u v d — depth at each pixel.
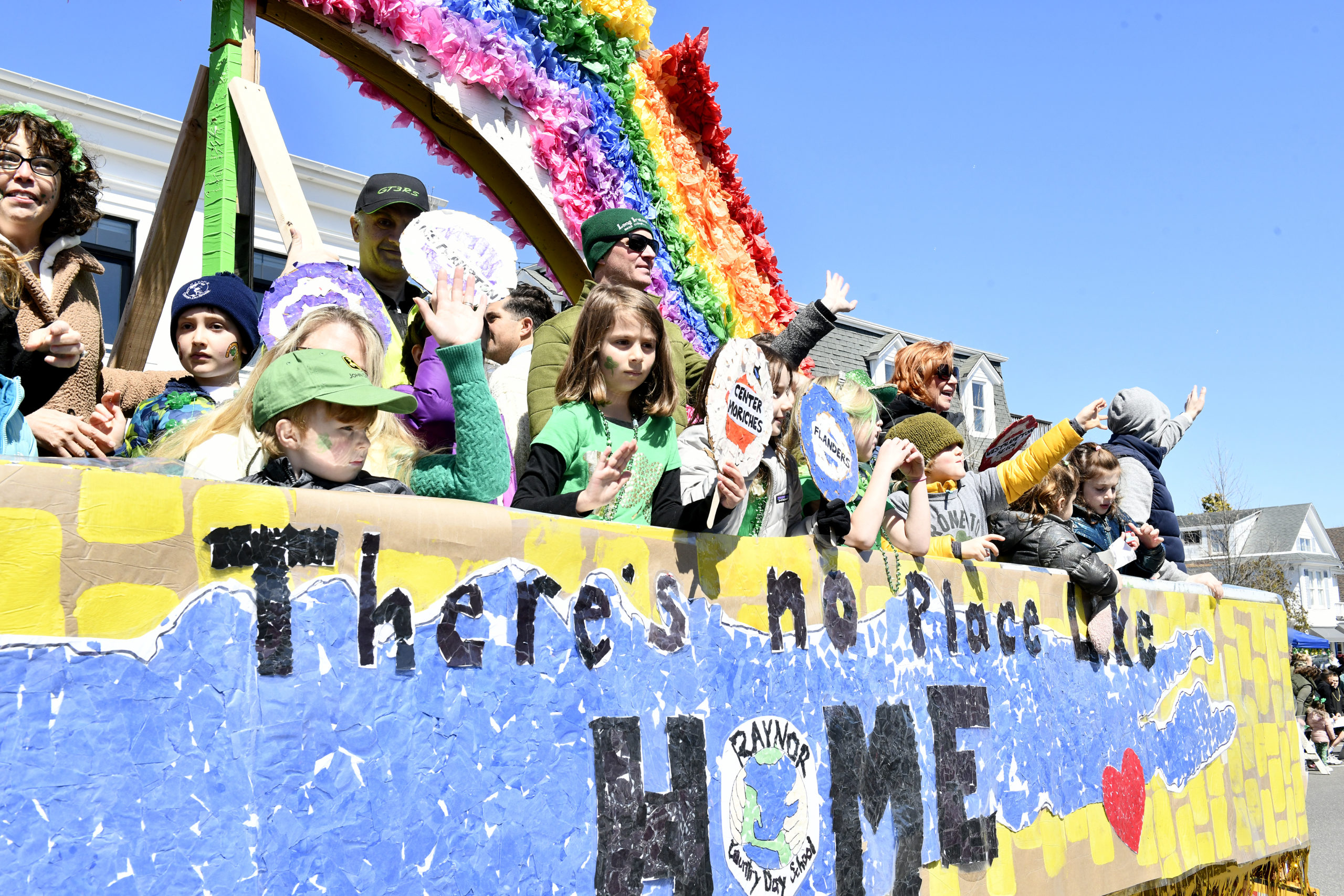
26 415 2.15
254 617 1.43
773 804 2.25
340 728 1.50
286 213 3.00
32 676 1.22
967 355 21.62
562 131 4.16
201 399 2.57
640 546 2.06
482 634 1.72
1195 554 37.38
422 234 2.58
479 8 3.86
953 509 3.57
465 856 1.63
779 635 2.37
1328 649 23.06
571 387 2.36
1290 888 4.88
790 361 3.36
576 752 1.84
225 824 1.35
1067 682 3.47
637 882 1.91
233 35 3.32
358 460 1.79
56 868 1.21
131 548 1.31
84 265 2.81
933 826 2.73
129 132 10.48
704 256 4.71
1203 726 4.28
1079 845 3.33
